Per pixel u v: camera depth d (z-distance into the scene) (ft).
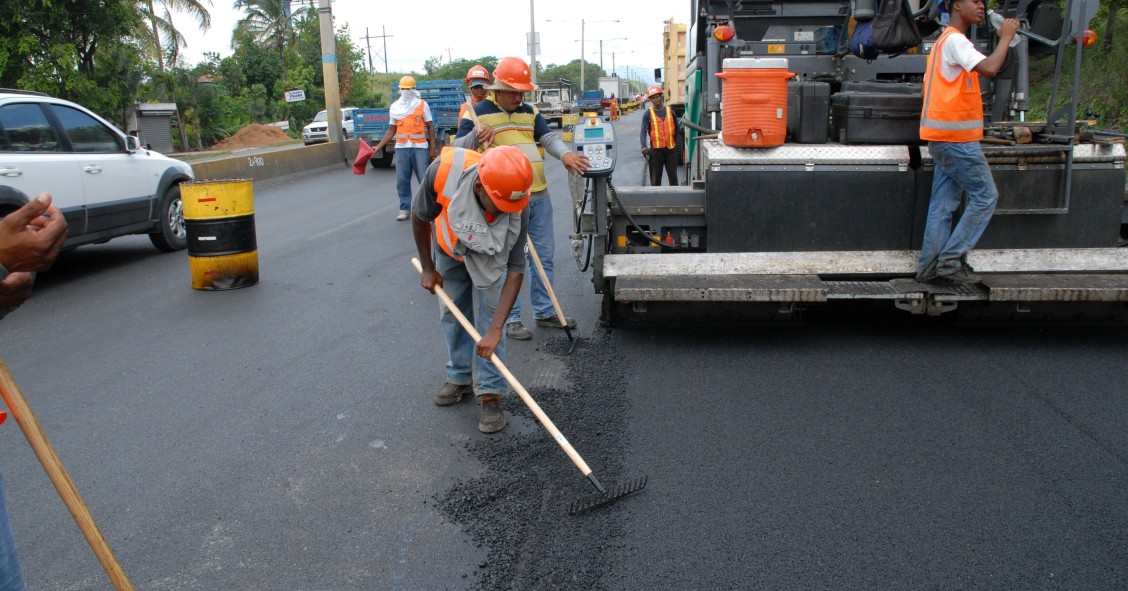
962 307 17.47
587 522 10.84
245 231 23.59
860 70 21.67
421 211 13.33
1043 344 17.16
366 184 50.26
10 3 65.62
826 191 17.75
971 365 16.01
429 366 16.93
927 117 15.92
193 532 10.89
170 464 12.80
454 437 13.57
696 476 11.91
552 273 18.99
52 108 25.26
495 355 12.37
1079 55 16.74
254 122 149.59
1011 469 11.89
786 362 16.42
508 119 17.97
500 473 12.26
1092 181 17.26
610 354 17.20
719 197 17.88
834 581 9.46
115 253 29.94
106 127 27.35
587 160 17.16
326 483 12.12
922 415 13.76
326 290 23.31
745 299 16.48
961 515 10.75
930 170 17.57
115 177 26.96
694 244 18.56
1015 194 17.19
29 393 15.84
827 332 18.28
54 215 5.57
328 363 17.21
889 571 9.62
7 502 11.69
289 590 9.64
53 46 68.69
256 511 11.39
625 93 184.03
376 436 13.67
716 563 9.85
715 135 20.12
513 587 9.53
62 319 20.93
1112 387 14.75
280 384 16.06
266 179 50.70
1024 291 16.12
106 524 11.10
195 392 15.72
